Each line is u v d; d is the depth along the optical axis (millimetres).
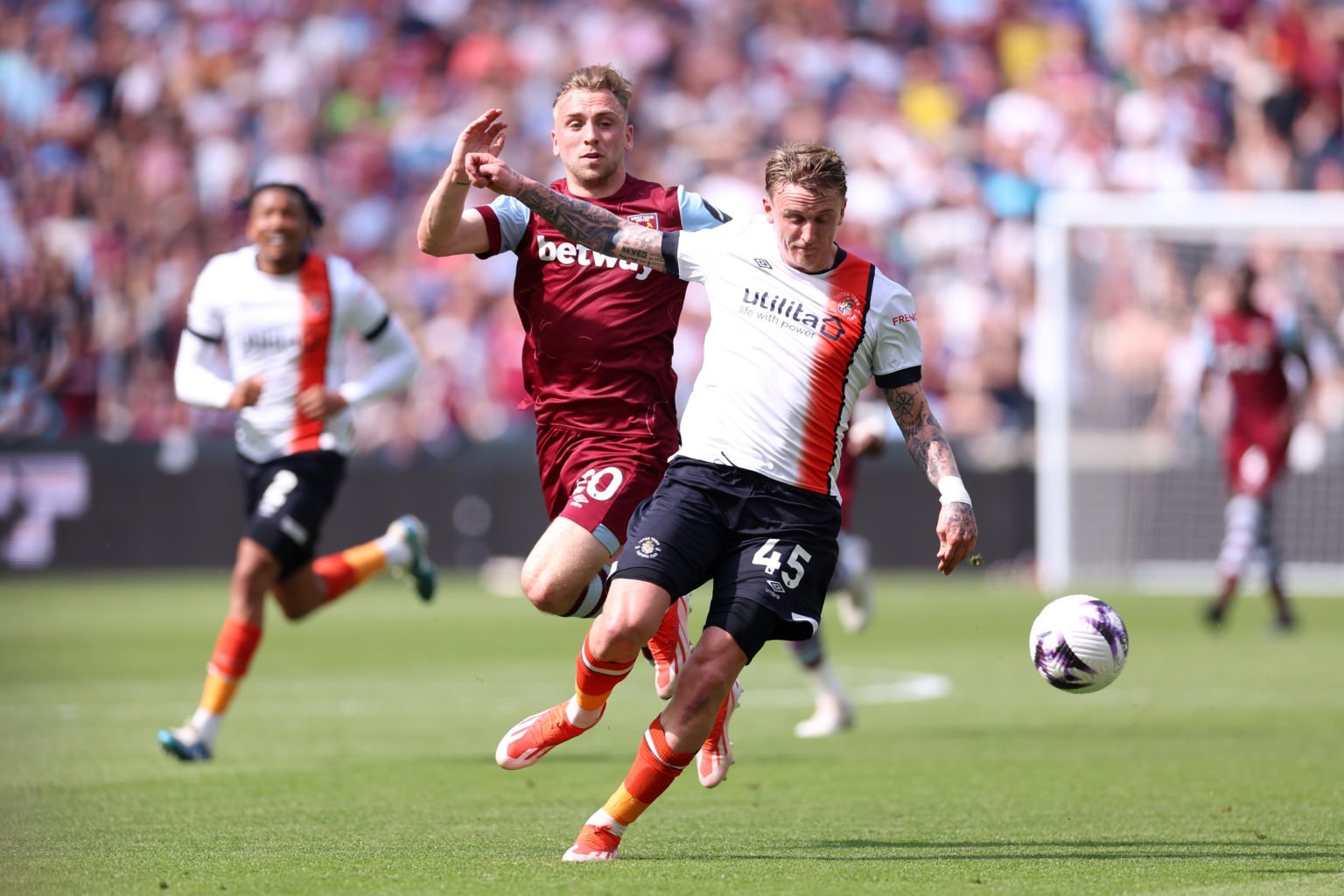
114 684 39438
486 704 35531
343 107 88312
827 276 18562
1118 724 31438
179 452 72188
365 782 24672
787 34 90438
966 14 90625
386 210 84688
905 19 90875
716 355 18719
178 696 37156
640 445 21297
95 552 72125
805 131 87312
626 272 21359
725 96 88750
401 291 81188
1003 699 36156
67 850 18703
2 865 17594
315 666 43844
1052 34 89438
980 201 83250
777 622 17797
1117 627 18688
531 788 24047
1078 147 85250
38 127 85875
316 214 30094
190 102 87500
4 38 87875
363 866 17406
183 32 89438
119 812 21766
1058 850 18516
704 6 91562
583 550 20688
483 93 88812
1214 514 67688
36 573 72062
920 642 49469
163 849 18750
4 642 49219
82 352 78562
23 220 82375
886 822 20875
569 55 90312
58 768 26250
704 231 19156
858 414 35281
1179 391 67750
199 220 83875
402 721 32750
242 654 27609
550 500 22203
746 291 18688
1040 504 67500
